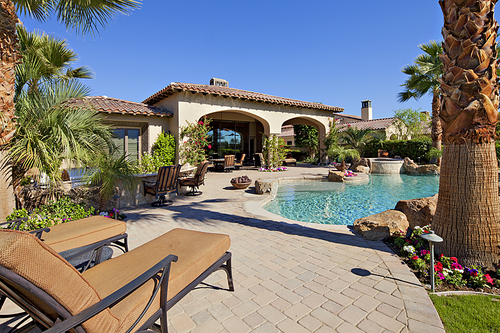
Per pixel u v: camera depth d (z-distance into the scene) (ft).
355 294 9.27
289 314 8.19
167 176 23.91
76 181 20.40
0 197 14.07
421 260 11.24
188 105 45.16
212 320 7.93
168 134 44.57
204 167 29.94
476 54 10.82
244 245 14.25
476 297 9.26
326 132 70.69
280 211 25.95
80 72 32.35
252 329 7.51
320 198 31.81
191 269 7.23
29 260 3.71
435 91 50.98
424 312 8.20
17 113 15.83
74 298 4.19
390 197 32.32
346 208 27.14
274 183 33.40
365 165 58.65
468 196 11.41
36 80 17.58
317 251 13.28
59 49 26.32
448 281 10.28
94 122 18.58
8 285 4.14
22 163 15.58
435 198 16.96
